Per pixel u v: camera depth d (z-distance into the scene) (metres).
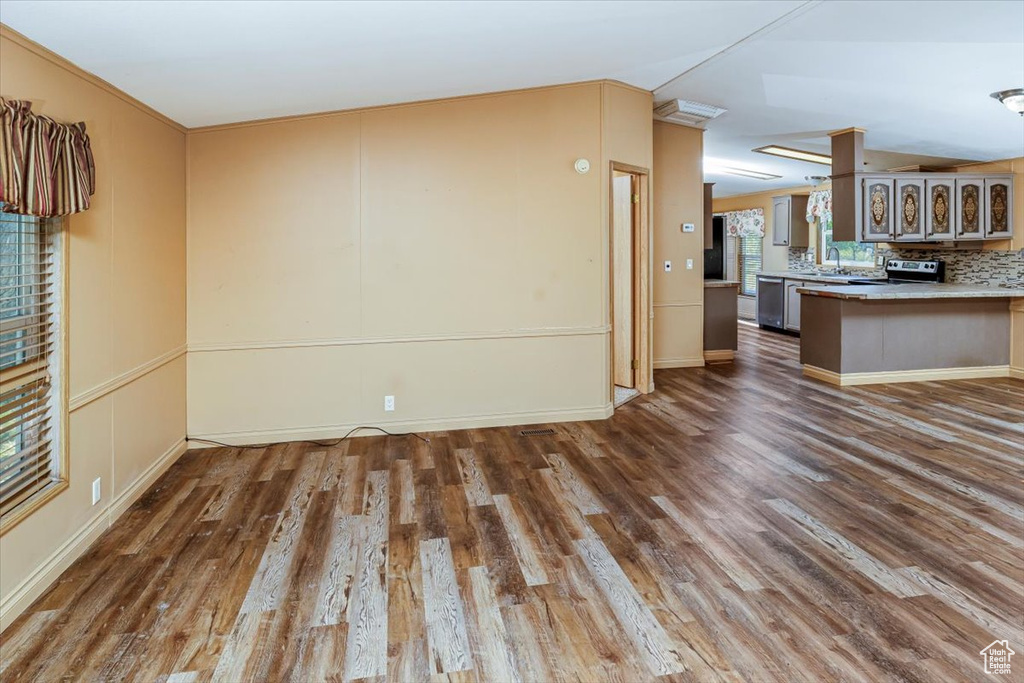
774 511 3.15
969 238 6.38
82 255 2.75
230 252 4.21
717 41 3.70
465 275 4.53
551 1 2.78
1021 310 6.26
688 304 7.04
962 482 3.52
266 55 2.85
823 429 4.59
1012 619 2.21
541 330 4.70
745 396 5.65
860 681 1.89
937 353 6.28
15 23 2.17
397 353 4.48
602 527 2.99
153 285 3.59
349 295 4.38
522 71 3.97
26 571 2.34
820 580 2.48
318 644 2.11
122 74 2.85
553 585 2.48
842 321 6.03
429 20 2.75
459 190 4.47
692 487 3.48
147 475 3.50
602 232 4.73
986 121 5.13
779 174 8.80
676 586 2.46
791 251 10.40
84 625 2.22
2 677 1.94
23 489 2.38
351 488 3.51
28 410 2.40
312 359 4.37
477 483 3.58
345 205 4.33
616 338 6.01
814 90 4.68
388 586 2.48
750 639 2.11
